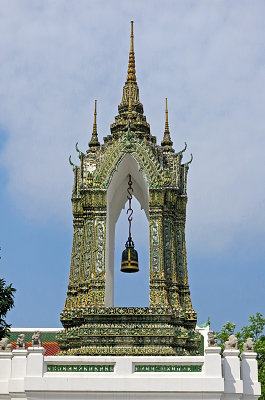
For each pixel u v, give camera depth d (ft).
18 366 75.05
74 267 88.63
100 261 85.25
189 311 85.87
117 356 75.51
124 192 96.73
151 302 82.53
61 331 84.69
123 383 72.13
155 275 84.02
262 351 136.98
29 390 72.18
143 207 97.55
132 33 101.71
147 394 71.92
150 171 88.12
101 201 87.45
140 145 89.20
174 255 87.10
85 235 87.61
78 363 74.13
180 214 90.89
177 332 82.48
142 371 73.77
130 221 92.12
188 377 72.23
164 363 73.82
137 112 96.73
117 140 90.22
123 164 89.76
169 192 88.43
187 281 87.76
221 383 71.72
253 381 75.05
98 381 72.28
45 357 74.33
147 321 81.56
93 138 95.45
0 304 108.68
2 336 108.99
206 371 72.64
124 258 90.68
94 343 80.64
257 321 149.89
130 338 80.43
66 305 86.43
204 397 71.82
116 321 81.76
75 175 93.04
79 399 72.33
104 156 89.35
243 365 75.61
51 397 72.49
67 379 72.49
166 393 71.87
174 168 91.66
